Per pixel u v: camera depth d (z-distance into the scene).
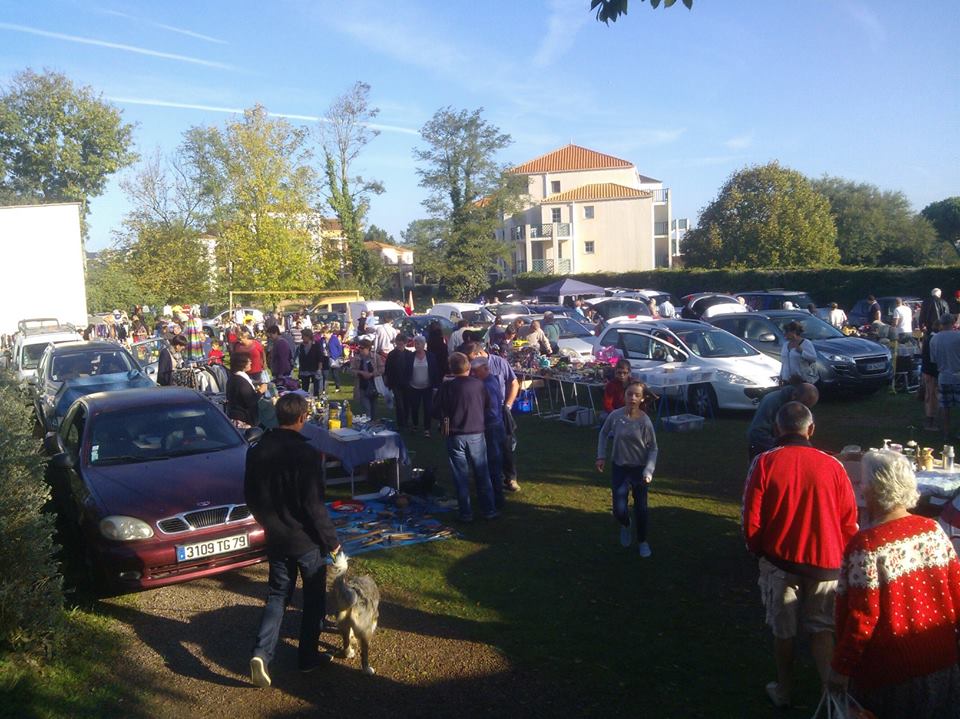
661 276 42.84
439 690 4.41
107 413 7.13
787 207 51.09
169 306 36.53
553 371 13.61
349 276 49.38
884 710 3.00
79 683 4.48
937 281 31.14
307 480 4.44
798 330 10.70
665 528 7.18
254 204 40.75
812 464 3.85
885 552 2.95
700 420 11.86
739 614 5.31
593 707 4.17
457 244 53.31
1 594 4.43
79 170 49.88
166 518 5.78
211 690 4.46
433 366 12.16
